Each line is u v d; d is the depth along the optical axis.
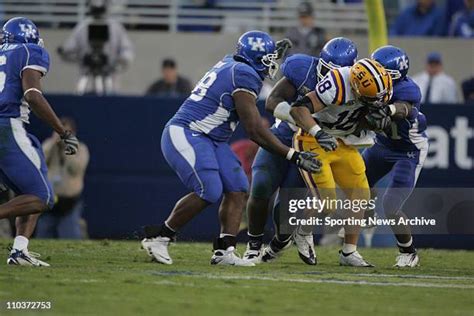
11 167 22.45
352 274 23.88
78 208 35.94
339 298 19.55
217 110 23.72
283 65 25.16
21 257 22.91
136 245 30.30
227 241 24.48
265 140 23.52
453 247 35.81
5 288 19.28
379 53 25.20
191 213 23.84
